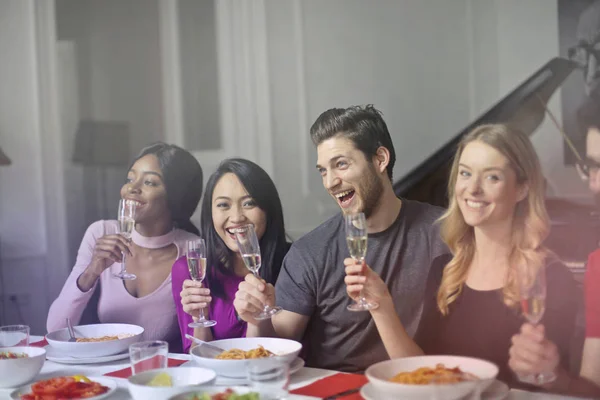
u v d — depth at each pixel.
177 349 2.92
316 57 2.72
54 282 3.34
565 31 2.21
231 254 2.78
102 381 1.73
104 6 3.23
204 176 2.95
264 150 2.81
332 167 2.53
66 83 3.32
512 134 2.26
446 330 2.27
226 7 2.95
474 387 1.37
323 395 1.62
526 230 2.20
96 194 3.23
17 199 3.38
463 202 2.29
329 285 2.43
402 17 2.52
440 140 2.39
